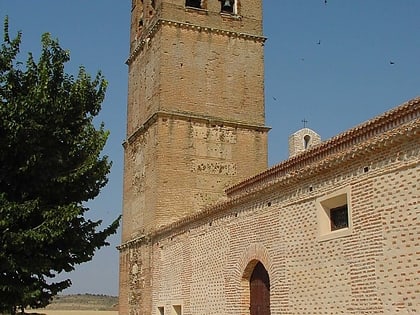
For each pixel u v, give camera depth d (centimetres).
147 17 4416
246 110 4153
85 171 1984
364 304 1814
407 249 1666
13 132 1834
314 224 2117
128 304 4047
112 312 11481
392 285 1706
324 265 2033
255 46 4284
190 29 4128
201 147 3978
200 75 4091
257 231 2489
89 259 2047
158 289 3556
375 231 1800
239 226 2642
